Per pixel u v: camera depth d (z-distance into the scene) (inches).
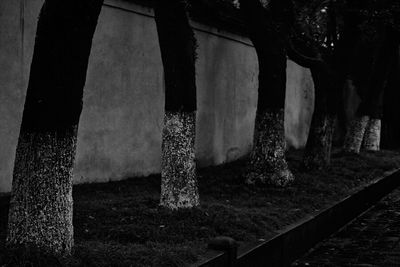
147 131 409.4
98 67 363.9
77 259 188.1
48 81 186.9
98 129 366.0
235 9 513.7
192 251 214.7
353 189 438.0
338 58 507.2
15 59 308.8
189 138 295.7
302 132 757.9
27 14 313.7
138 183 379.6
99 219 261.7
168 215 274.4
